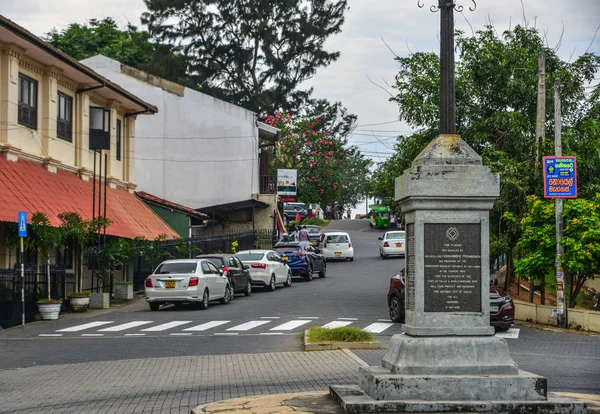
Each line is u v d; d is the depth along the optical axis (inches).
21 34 1055.6
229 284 1218.6
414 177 424.5
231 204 1945.1
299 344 759.7
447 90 446.0
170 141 1967.3
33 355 713.0
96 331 895.7
